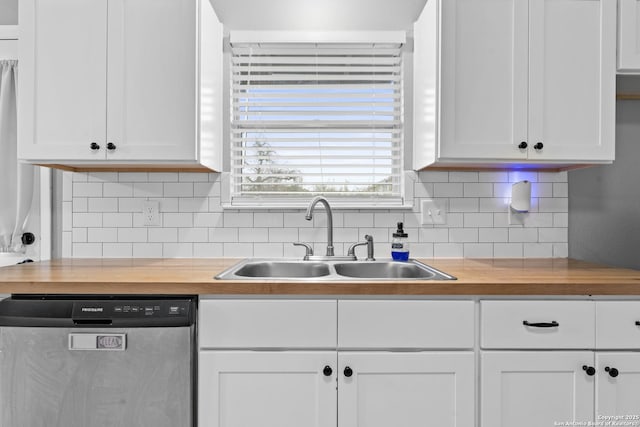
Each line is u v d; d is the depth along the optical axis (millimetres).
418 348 1374
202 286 1356
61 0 1662
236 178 2107
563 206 2051
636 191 2051
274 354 1356
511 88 1665
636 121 2041
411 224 2055
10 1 2041
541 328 1369
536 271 1622
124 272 1572
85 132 1674
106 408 1338
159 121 1670
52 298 1380
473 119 1664
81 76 1668
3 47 2008
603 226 2055
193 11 1660
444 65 1654
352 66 2111
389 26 2074
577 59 1675
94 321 1338
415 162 2020
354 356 1357
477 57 1659
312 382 1362
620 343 1370
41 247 2039
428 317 1367
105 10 1662
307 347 1364
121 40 1659
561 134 1677
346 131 2088
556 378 1367
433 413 1362
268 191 2107
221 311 1364
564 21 1673
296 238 2053
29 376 1337
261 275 1896
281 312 1365
